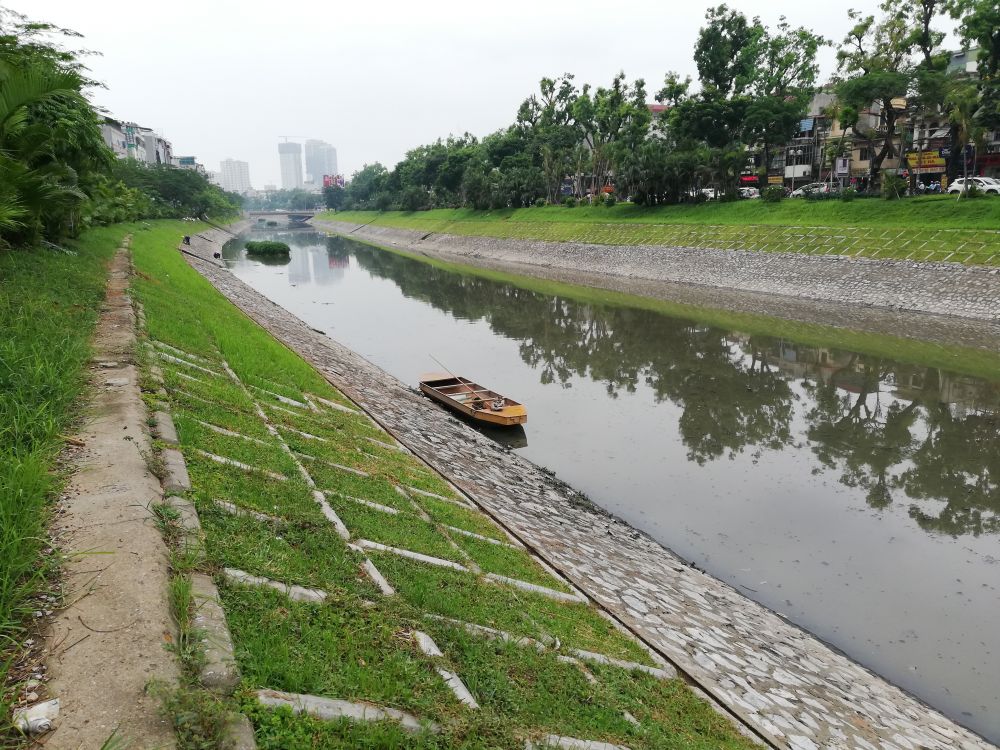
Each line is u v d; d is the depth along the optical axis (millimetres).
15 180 14695
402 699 4328
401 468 10758
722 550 12297
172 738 3316
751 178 68625
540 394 21812
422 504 9078
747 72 59000
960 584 11273
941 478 15453
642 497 14398
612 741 4898
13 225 14258
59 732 3240
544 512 11844
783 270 41062
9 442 6152
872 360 25453
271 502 6793
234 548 5492
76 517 5184
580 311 36656
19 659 3738
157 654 3850
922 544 12562
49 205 16922
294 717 3801
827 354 26484
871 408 20312
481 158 95312
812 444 17547
